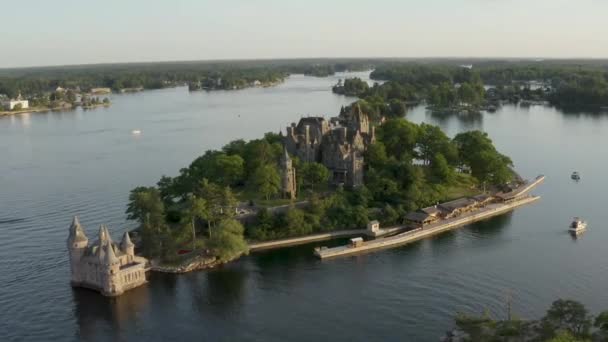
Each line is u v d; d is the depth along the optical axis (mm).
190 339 144500
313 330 147000
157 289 172250
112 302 164125
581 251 195000
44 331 149375
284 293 168625
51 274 183000
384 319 151375
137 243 199875
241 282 176500
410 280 174750
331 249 197125
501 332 118250
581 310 116625
